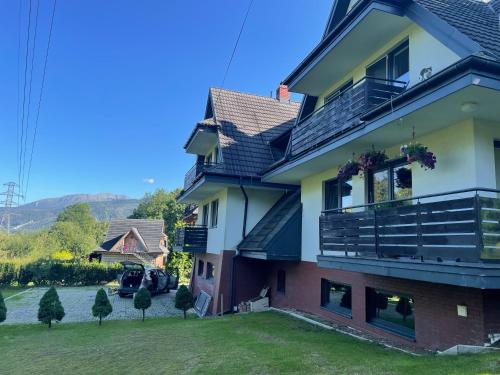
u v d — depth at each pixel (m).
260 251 12.86
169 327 11.30
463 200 5.31
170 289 25.84
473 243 5.09
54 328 12.63
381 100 8.13
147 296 14.36
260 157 16.09
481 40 6.29
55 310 13.10
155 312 17.06
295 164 11.22
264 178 14.20
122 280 22.47
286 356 6.72
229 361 6.64
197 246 18.25
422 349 7.12
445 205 5.59
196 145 20.77
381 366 5.60
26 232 59.56
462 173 6.73
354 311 9.59
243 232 15.45
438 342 6.80
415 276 6.15
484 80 5.37
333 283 10.95
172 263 33.53
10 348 9.52
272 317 11.66
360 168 8.52
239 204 15.59
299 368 5.89
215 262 16.25
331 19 11.48
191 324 11.55
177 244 19.64
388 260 6.79
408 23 8.61
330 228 8.73
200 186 15.69
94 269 29.45
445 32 6.80
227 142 16.22
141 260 38.72
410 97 6.43
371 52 10.14
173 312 17.14
